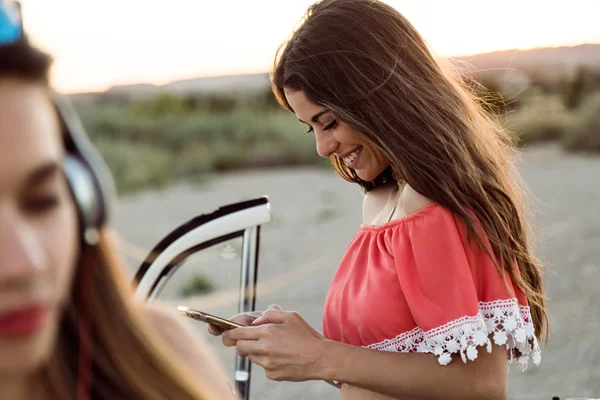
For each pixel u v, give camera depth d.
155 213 12.87
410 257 1.76
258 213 1.85
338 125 1.86
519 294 1.83
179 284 6.22
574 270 7.13
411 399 1.78
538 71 21.33
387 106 1.76
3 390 0.64
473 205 1.75
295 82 1.84
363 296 1.86
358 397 1.96
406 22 1.87
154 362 0.74
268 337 1.77
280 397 4.83
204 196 14.76
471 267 1.75
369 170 1.94
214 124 21.05
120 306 0.73
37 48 0.59
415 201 1.80
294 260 8.56
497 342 1.72
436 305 1.71
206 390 0.77
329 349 1.76
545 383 4.75
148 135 20.81
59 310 0.65
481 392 1.72
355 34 1.80
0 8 0.57
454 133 1.77
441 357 1.70
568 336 5.51
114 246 0.73
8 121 0.56
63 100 0.65
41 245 0.57
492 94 2.15
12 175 0.56
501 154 1.93
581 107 19.97
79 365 0.70
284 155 19.16
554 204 10.62
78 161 0.66
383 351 1.77
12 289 0.54
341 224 10.68
